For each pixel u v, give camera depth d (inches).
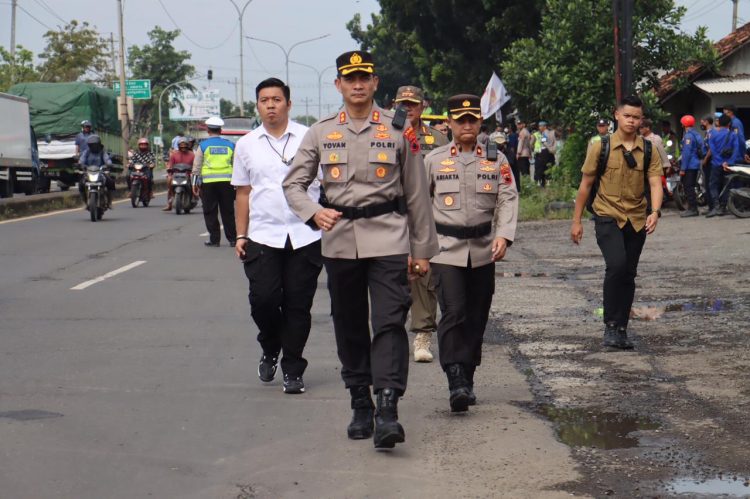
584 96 976.9
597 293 466.6
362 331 244.5
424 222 241.0
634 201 341.1
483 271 275.1
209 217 699.4
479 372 313.0
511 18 1574.8
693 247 621.9
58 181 1636.3
